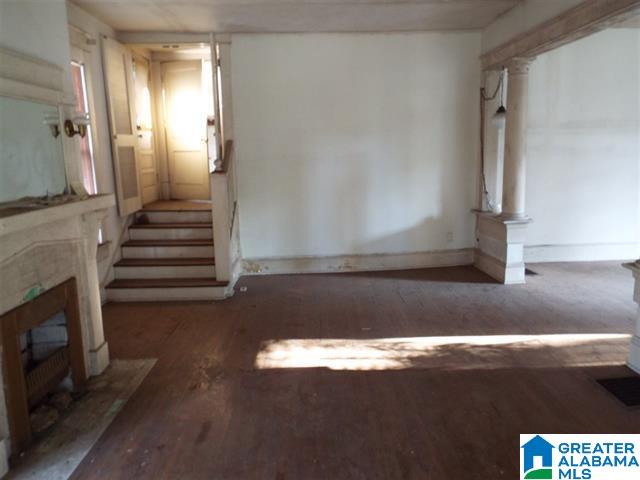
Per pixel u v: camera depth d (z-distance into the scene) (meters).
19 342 2.40
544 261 6.17
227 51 5.41
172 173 6.68
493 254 5.49
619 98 5.88
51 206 2.53
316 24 5.11
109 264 4.91
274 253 5.83
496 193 5.75
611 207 6.11
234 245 5.47
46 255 2.67
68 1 4.13
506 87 5.49
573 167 5.99
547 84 5.79
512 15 4.73
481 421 2.63
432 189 5.84
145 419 2.71
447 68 5.61
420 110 5.66
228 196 5.00
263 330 4.04
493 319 4.17
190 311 4.54
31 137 2.60
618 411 2.70
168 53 6.48
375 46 5.50
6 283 2.31
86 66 4.44
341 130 5.64
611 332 3.83
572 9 3.70
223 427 2.62
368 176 5.75
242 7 4.45
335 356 3.50
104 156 4.80
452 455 2.35
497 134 5.63
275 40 5.42
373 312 4.43
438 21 5.14
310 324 4.16
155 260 5.16
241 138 5.59
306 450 2.41
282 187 5.70
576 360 3.34
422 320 4.20
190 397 2.95
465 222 5.96
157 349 3.68
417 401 2.85
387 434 2.53
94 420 2.70
